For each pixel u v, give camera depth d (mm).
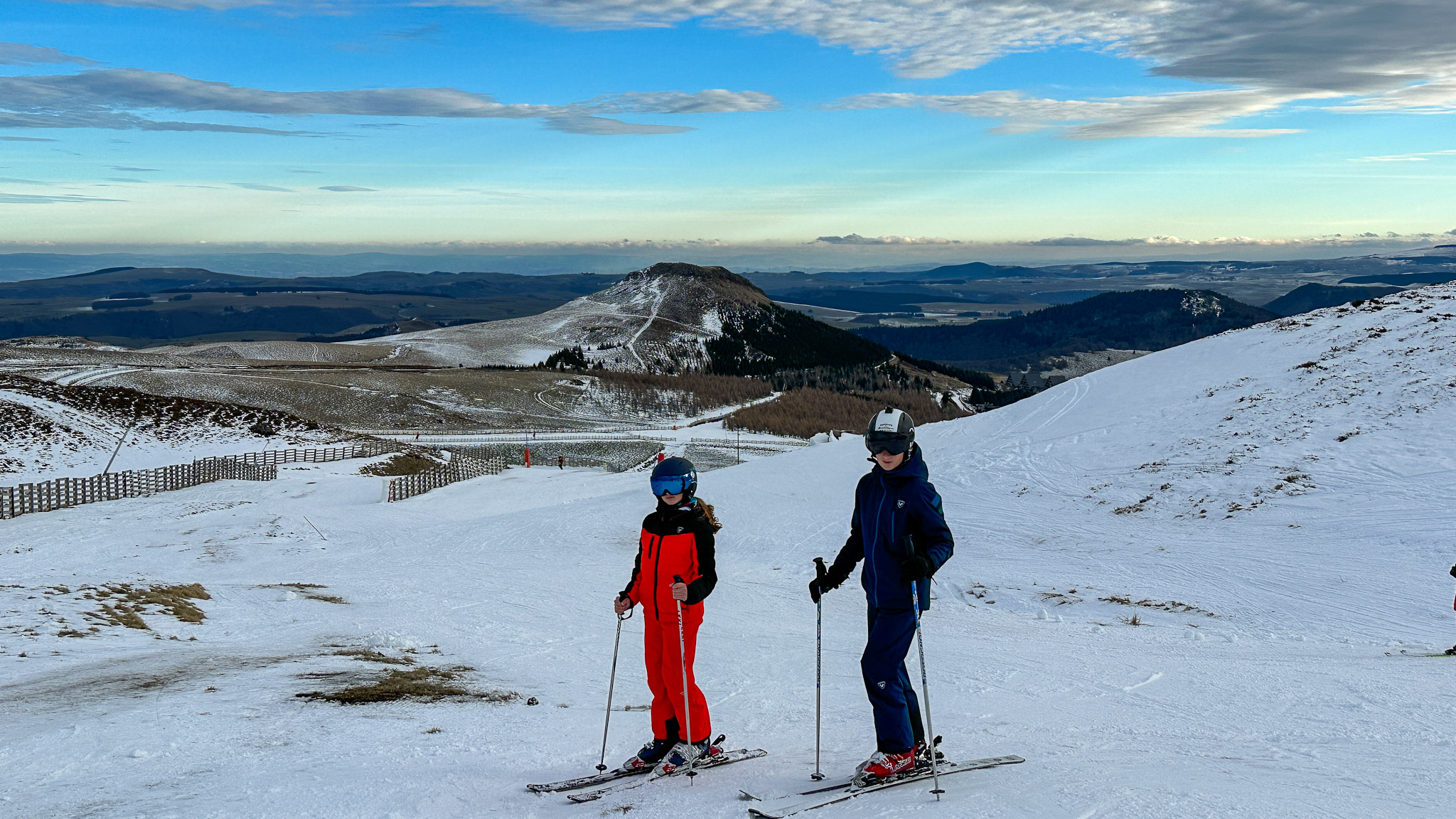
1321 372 29625
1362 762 5066
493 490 45031
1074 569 19047
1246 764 5043
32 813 4281
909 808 4039
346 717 6902
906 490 4695
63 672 8820
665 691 5273
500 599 16875
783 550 23703
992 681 9328
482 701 8141
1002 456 29938
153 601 14094
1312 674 9102
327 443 59250
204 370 108500
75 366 100312
